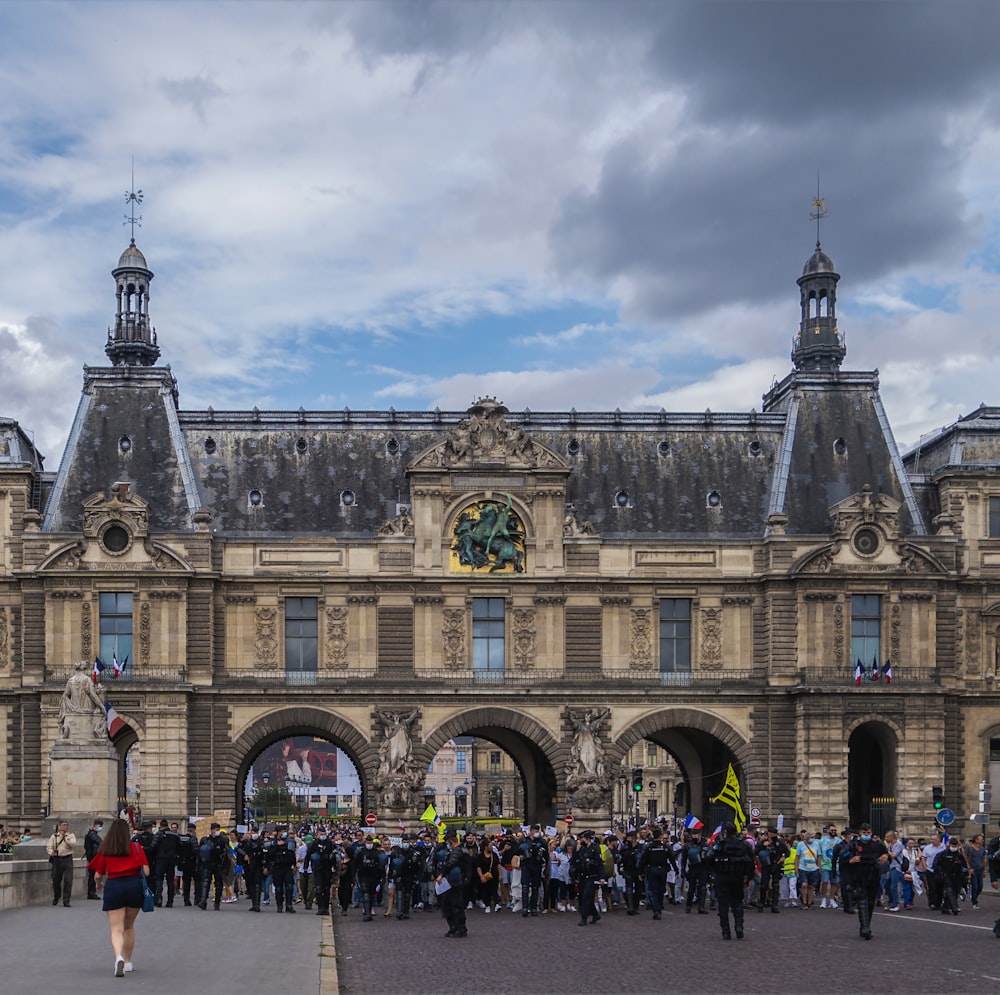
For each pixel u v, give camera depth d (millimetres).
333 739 106625
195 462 108312
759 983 38375
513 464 104875
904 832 102438
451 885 51375
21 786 101188
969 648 107250
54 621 101062
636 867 62969
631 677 104562
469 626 104562
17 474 103688
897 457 110438
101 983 33406
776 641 104250
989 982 38781
